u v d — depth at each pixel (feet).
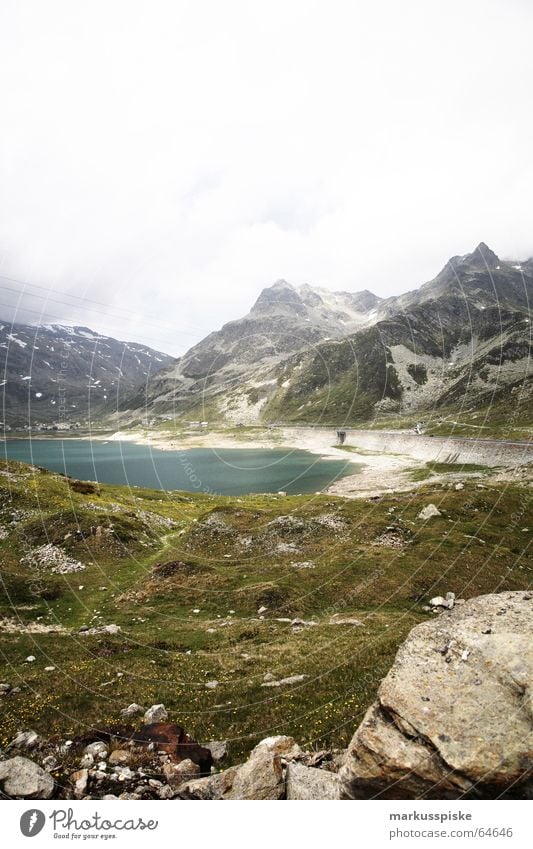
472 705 26.73
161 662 62.59
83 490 193.26
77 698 47.29
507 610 35.76
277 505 215.51
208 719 43.75
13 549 124.47
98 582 110.32
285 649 64.28
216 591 101.86
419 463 400.67
